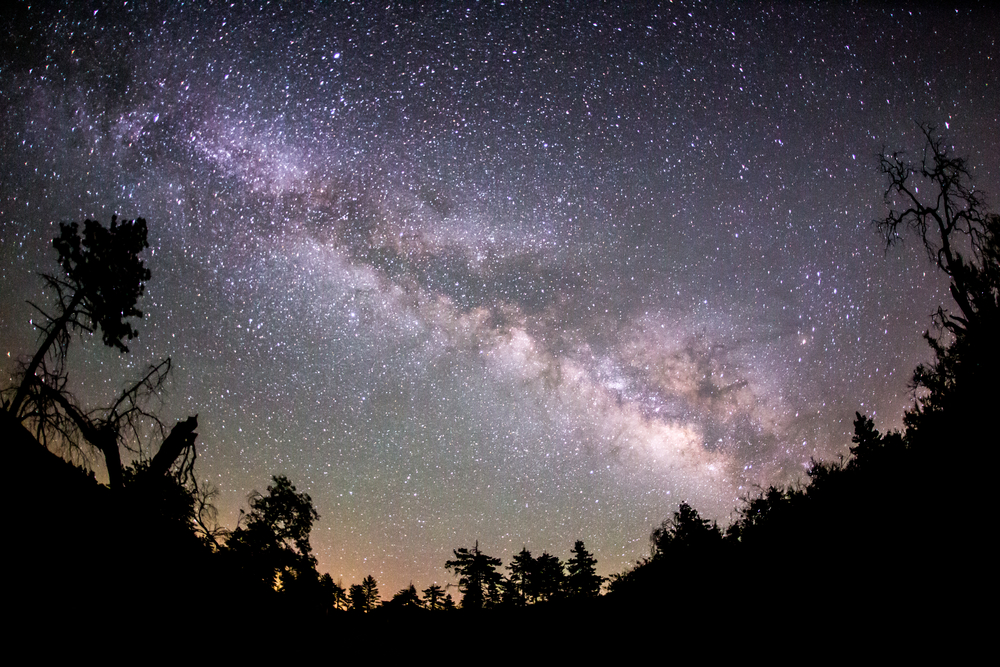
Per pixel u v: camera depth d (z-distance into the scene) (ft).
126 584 41.47
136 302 53.93
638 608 60.03
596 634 56.85
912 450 54.85
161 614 41.27
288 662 46.21
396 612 67.21
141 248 54.24
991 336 53.26
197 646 40.96
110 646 36.35
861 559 46.98
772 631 44.27
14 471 43.39
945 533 43.73
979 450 48.32
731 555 62.59
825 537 53.21
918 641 35.70
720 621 49.49
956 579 39.14
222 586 48.78
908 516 48.11
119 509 46.85
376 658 55.16
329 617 57.52
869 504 53.21
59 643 34.37
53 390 50.52
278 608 51.88
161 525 48.70
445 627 64.13
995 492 44.11
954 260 60.03
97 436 50.60
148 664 36.76
